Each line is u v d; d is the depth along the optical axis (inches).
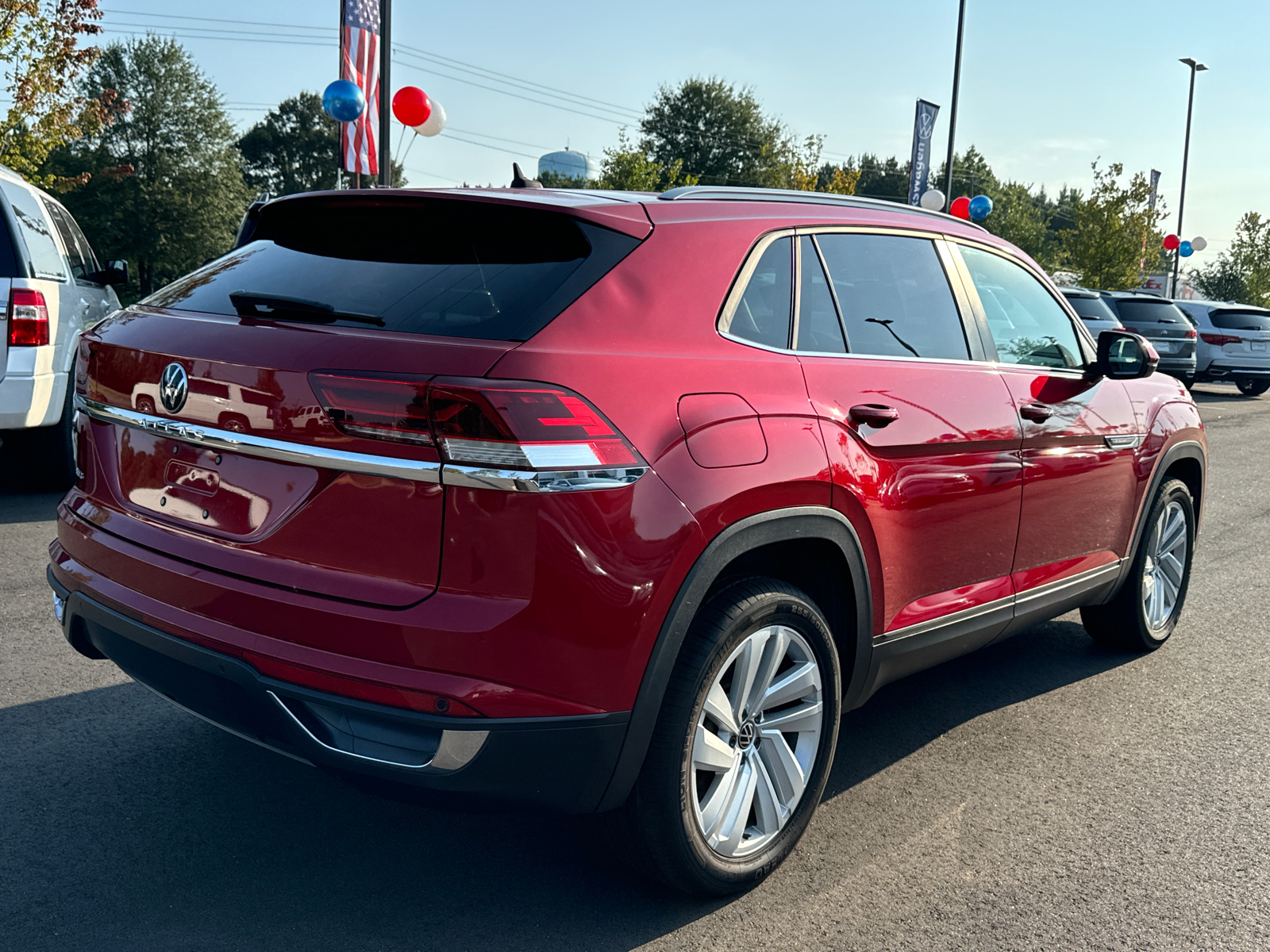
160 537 94.9
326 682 81.4
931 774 132.4
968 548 126.9
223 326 92.4
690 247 98.4
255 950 89.7
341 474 82.5
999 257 144.8
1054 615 152.3
